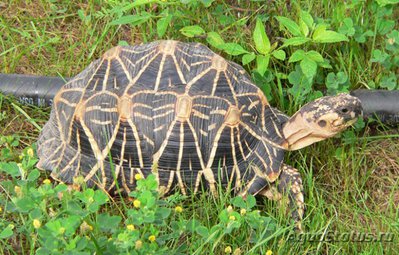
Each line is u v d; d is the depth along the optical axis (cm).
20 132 84
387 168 83
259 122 75
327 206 78
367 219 76
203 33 86
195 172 73
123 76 74
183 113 72
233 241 72
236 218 66
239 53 83
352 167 81
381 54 86
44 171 78
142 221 62
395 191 81
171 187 73
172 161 72
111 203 75
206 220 73
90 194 65
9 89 85
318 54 81
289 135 75
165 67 74
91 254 64
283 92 85
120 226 73
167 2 86
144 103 72
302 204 74
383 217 75
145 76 73
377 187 81
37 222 62
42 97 85
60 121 75
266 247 72
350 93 85
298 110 78
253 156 74
